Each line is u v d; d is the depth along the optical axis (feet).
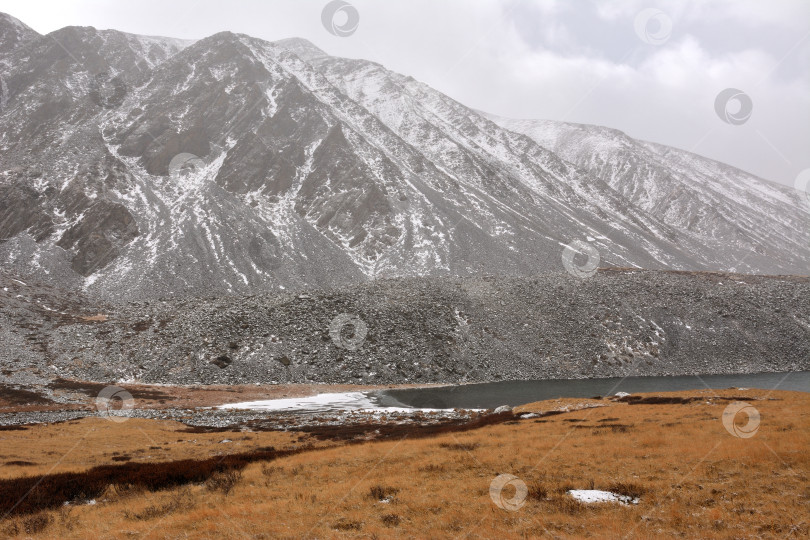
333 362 362.53
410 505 74.02
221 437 163.94
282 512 73.31
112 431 172.35
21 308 400.67
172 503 79.71
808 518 61.21
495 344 408.05
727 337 435.53
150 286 548.72
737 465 82.69
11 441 146.72
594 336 426.10
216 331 378.73
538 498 75.10
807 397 165.27
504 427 144.87
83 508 80.38
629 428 122.62
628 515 66.33
